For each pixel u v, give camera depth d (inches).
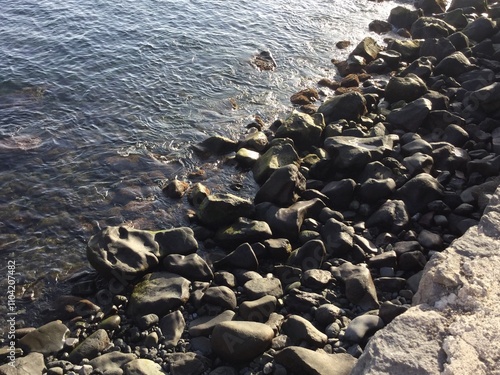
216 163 569.0
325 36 904.9
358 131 576.4
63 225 475.8
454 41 788.6
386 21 972.6
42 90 663.1
